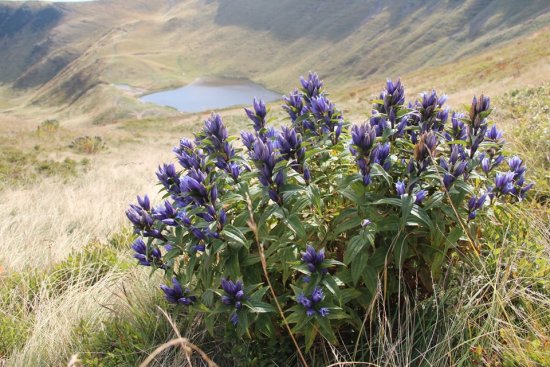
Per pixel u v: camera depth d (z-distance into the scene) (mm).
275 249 2697
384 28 149500
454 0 140750
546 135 5219
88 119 105000
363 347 2941
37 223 7160
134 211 3033
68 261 4973
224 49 181750
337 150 3158
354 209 2736
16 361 3383
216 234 2707
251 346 3092
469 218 2791
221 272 2857
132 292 3928
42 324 3621
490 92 18359
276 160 2623
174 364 3064
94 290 4137
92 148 21281
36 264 5152
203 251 2820
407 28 142000
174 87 146875
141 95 136125
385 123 3066
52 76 190750
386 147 2674
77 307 3922
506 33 111688
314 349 2893
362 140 2604
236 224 2801
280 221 2904
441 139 3129
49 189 11305
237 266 2713
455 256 3104
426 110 3127
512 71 24953
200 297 3012
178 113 102375
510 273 2967
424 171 2662
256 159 2596
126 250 5262
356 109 26984
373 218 2666
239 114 37594
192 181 2637
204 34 198625
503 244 3029
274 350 2984
